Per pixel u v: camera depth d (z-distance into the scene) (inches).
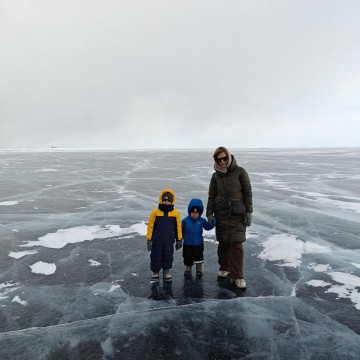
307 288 144.5
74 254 191.0
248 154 1806.1
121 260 181.2
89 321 116.8
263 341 104.0
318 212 303.1
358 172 705.6
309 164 965.8
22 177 595.8
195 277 156.6
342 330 110.7
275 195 401.4
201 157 1384.1
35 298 135.6
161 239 147.1
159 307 126.8
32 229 244.5
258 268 168.6
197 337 106.4
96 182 523.8
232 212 139.3
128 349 100.0
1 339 106.0
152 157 1382.9
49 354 98.0
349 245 206.8
